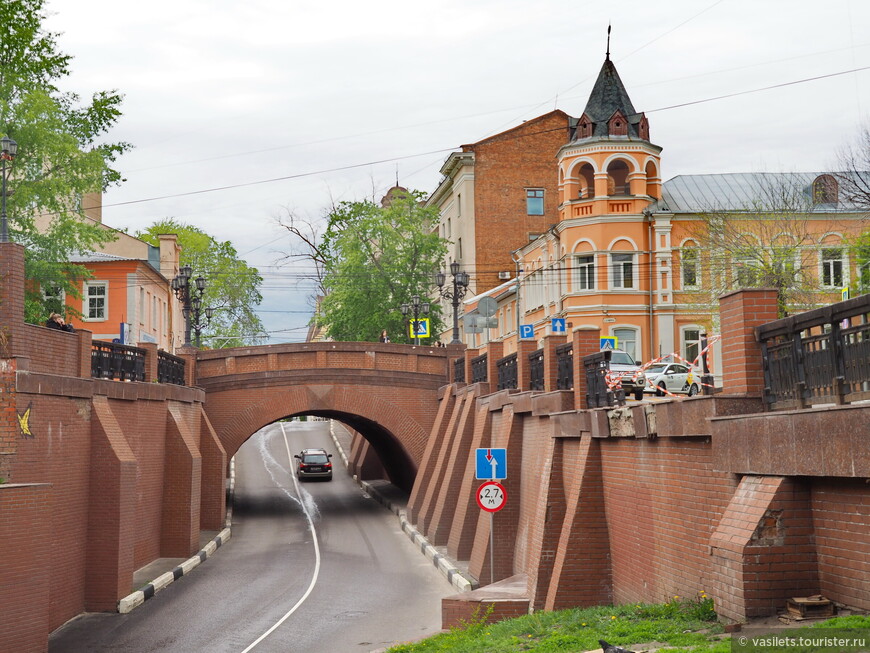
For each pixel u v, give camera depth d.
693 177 48.88
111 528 21.28
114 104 36.50
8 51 33.81
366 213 53.91
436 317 54.28
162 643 18.14
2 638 15.56
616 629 11.50
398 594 23.59
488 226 61.94
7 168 33.16
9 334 17.94
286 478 56.41
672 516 13.34
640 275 46.88
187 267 36.53
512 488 24.53
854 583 9.09
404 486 48.53
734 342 11.38
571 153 48.50
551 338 20.56
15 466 17.61
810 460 9.34
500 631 14.70
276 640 18.36
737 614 9.99
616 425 15.66
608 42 49.62
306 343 38.41
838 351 9.20
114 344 24.45
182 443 28.70
